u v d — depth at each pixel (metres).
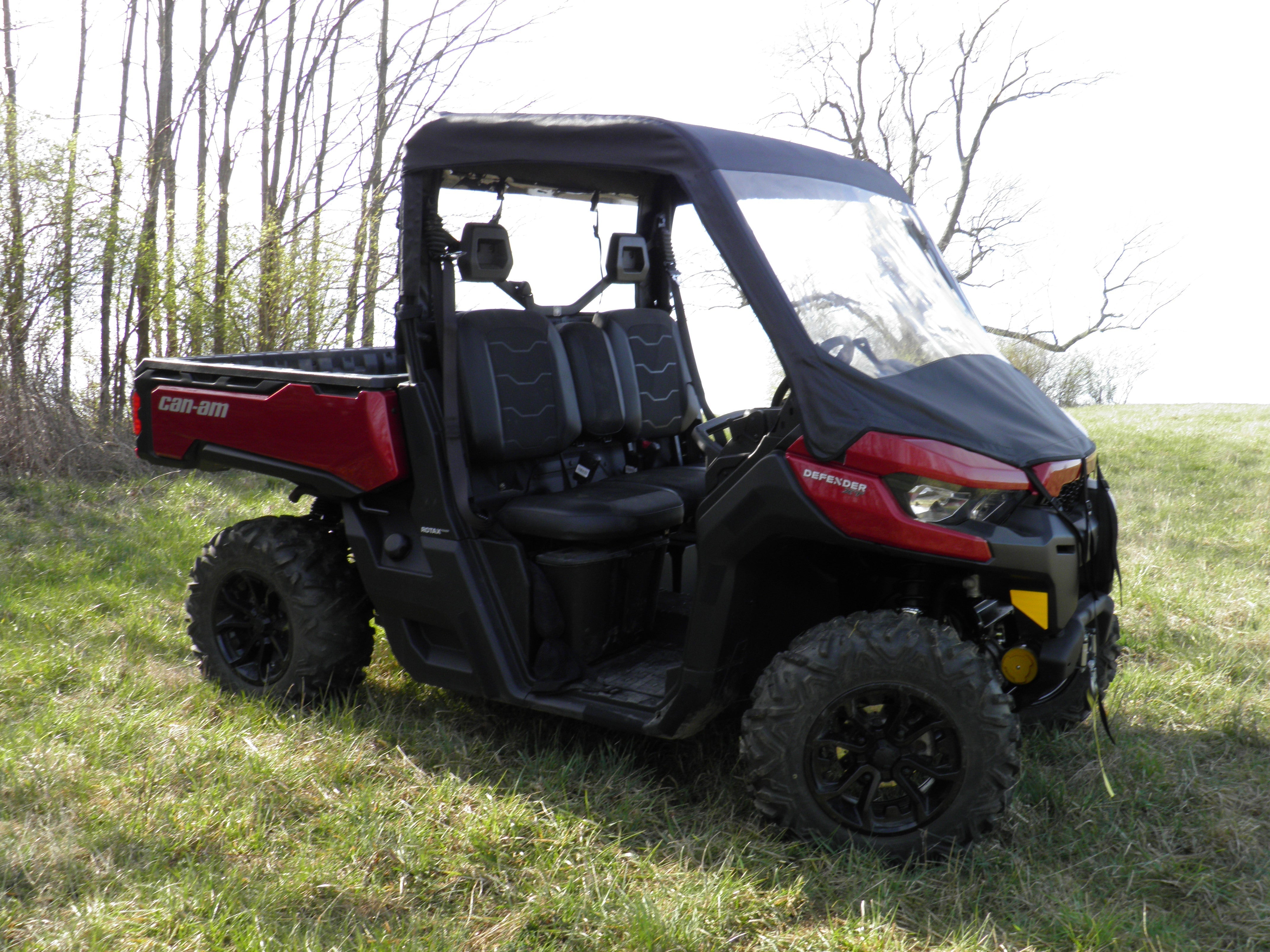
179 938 2.17
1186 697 3.53
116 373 8.17
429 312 3.10
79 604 4.34
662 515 3.17
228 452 3.40
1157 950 2.18
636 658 3.20
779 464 2.46
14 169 6.92
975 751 2.40
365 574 3.20
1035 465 2.42
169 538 5.51
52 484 6.55
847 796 2.56
